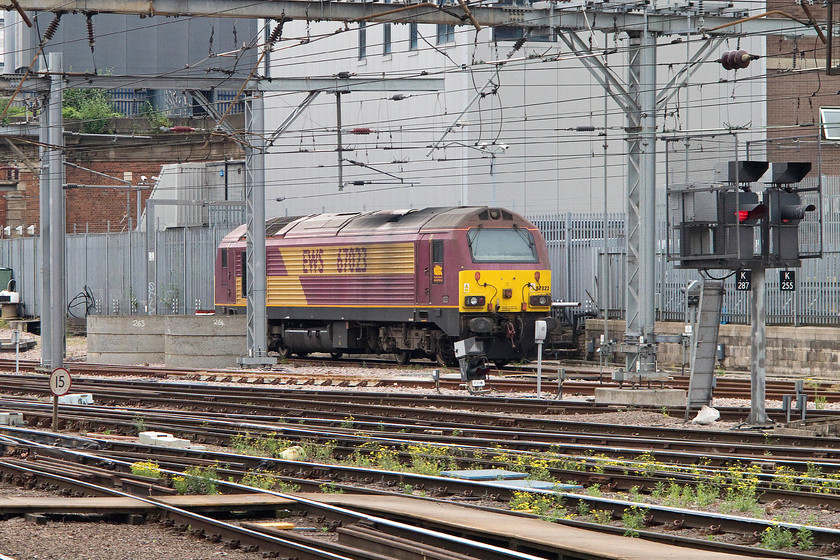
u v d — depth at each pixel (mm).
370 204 165500
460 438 65438
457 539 36312
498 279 115062
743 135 154000
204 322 129000
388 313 121562
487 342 116938
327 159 174250
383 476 52469
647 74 86812
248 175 122688
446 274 115062
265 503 44719
